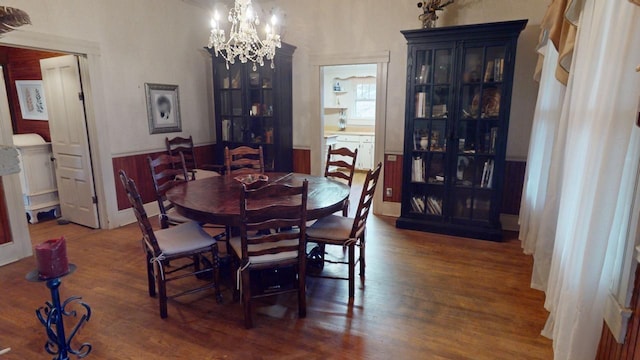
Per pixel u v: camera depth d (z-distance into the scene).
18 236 3.41
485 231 3.88
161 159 3.37
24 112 4.87
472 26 3.60
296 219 2.36
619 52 1.58
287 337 2.26
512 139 4.07
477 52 3.76
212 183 3.24
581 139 2.02
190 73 5.13
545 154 3.07
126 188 2.38
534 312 2.53
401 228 4.27
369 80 8.30
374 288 2.87
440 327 2.37
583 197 1.80
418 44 3.91
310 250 3.53
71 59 3.92
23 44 3.22
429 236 4.03
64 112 4.16
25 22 1.64
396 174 4.74
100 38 3.91
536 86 3.89
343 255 3.53
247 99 5.02
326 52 4.85
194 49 5.16
